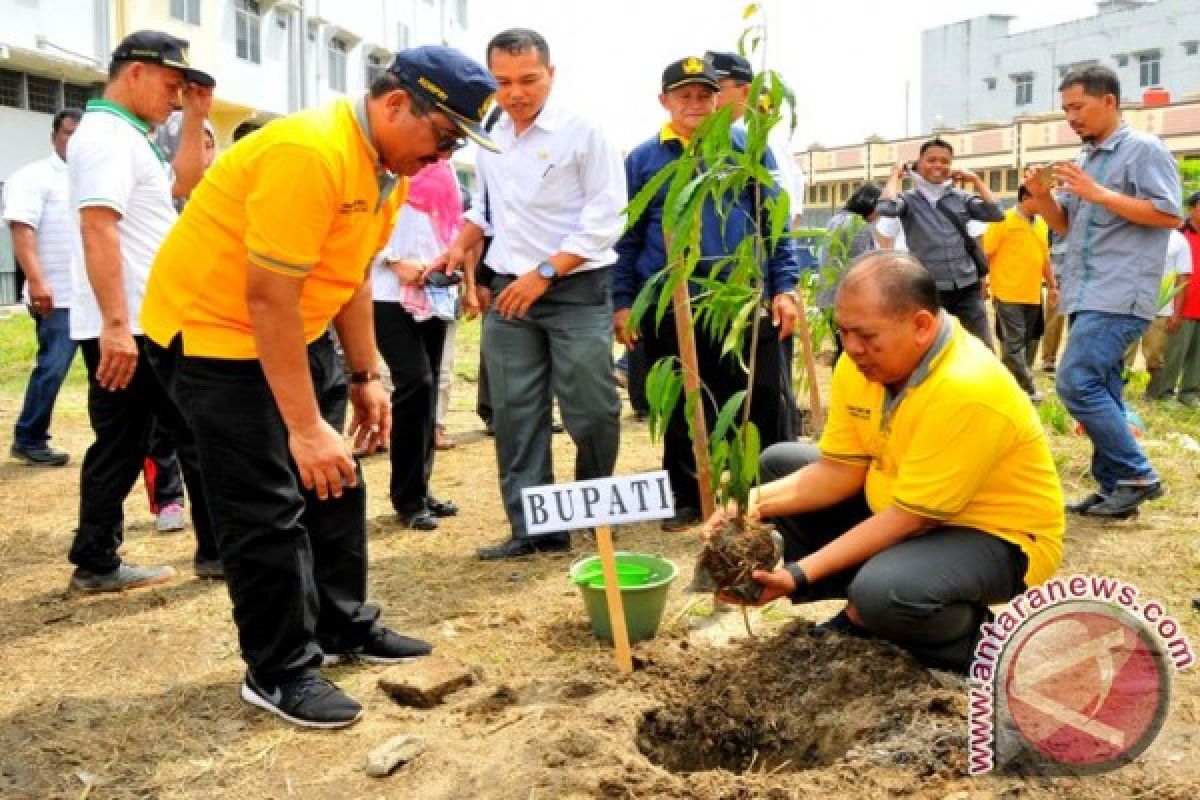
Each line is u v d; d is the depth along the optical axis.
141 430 4.12
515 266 4.46
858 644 3.05
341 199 2.73
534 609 3.92
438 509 5.30
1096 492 5.24
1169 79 45.59
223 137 25.48
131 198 4.03
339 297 3.01
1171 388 9.24
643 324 4.80
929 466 2.91
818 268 6.80
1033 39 50.94
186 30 22.30
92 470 4.08
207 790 2.72
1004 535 3.03
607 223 4.29
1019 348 9.07
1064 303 5.04
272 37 26.08
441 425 7.00
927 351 2.91
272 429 2.90
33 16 17.94
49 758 2.89
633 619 3.48
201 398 2.86
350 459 2.86
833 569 3.04
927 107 57.03
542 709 2.98
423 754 2.82
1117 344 4.88
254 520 2.93
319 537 3.31
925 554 2.95
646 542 4.77
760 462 3.73
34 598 4.15
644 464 6.40
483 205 4.78
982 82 53.72
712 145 3.10
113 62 4.05
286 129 2.65
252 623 3.03
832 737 2.79
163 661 3.52
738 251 3.30
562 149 4.31
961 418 2.85
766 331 4.64
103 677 3.41
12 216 6.16
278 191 2.60
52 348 6.34
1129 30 46.72
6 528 5.13
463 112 2.74
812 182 41.69
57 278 6.27
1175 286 8.87
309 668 3.10
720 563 3.07
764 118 3.09
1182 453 6.52
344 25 29.59
